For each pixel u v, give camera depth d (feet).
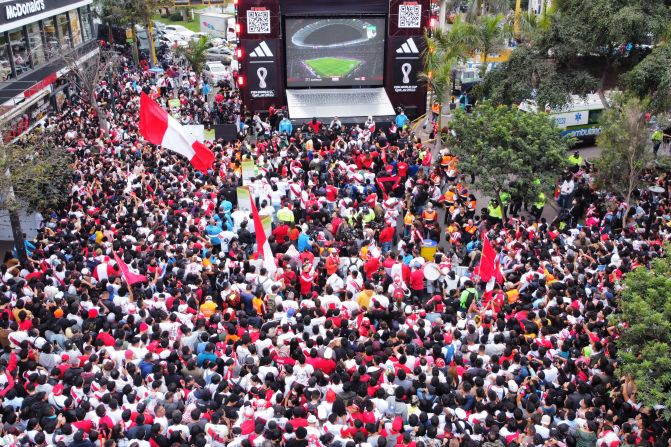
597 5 85.87
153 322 48.14
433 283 60.34
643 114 74.59
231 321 48.65
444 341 46.09
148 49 186.29
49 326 48.34
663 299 42.45
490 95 94.32
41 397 39.34
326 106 119.44
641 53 90.63
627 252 60.29
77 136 103.30
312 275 58.65
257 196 76.33
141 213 66.85
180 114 121.49
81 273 54.70
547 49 91.81
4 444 36.70
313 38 121.08
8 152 68.59
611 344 45.68
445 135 92.89
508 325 49.21
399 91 124.67
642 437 38.55
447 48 107.65
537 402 39.88
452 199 79.15
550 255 61.26
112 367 41.14
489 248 55.72
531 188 73.15
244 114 122.21
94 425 37.27
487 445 36.22
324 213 74.08
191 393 39.78
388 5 119.44
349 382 39.91
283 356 44.45
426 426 37.88
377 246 67.46
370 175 85.35
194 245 60.54
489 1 178.19
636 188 77.30
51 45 130.52
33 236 77.51
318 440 36.50
